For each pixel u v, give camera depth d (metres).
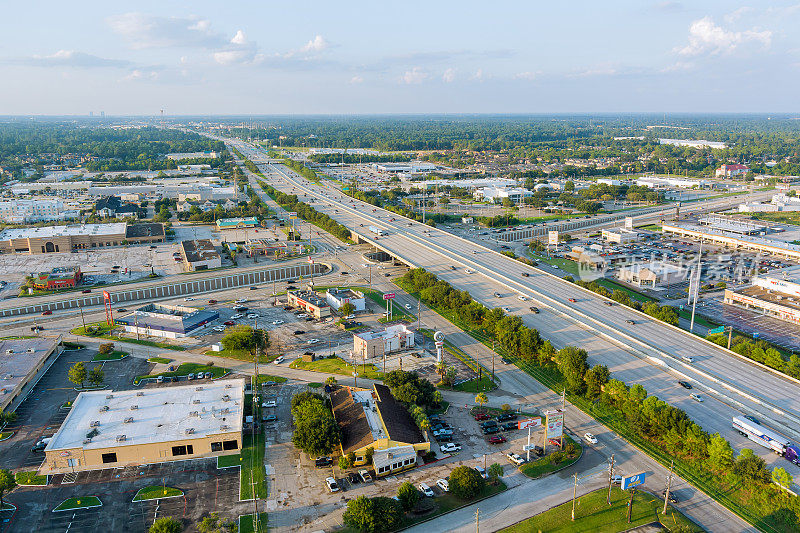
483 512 125.81
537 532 119.12
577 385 174.88
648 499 129.12
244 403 173.38
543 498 130.50
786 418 155.75
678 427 146.38
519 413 168.12
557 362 187.88
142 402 164.12
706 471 139.00
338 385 182.75
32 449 148.25
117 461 142.38
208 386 174.00
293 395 179.00
